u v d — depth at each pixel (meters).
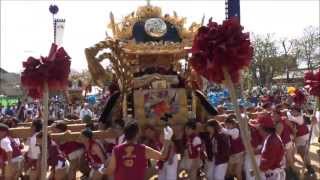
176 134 11.23
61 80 5.05
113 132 10.49
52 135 10.07
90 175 9.61
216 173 10.27
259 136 9.59
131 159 5.80
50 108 23.31
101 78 11.55
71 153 10.18
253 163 3.73
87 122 12.05
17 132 10.07
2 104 32.50
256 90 38.41
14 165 9.43
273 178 8.33
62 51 5.09
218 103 21.47
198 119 12.34
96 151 9.51
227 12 16.42
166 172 10.21
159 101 11.52
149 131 10.50
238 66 3.78
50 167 10.43
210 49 3.81
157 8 12.30
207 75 3.83
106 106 11.87
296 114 11.88
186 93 12.05
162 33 12.00
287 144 10.91
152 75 11.73
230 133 10.27
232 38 3.79
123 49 11.60
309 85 6.95
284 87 43.44
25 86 5.04
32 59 5.00
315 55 49.66
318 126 12.23
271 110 12.27
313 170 11.53
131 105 11.79
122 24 12.02
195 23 12.09
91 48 11.31
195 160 10.40
